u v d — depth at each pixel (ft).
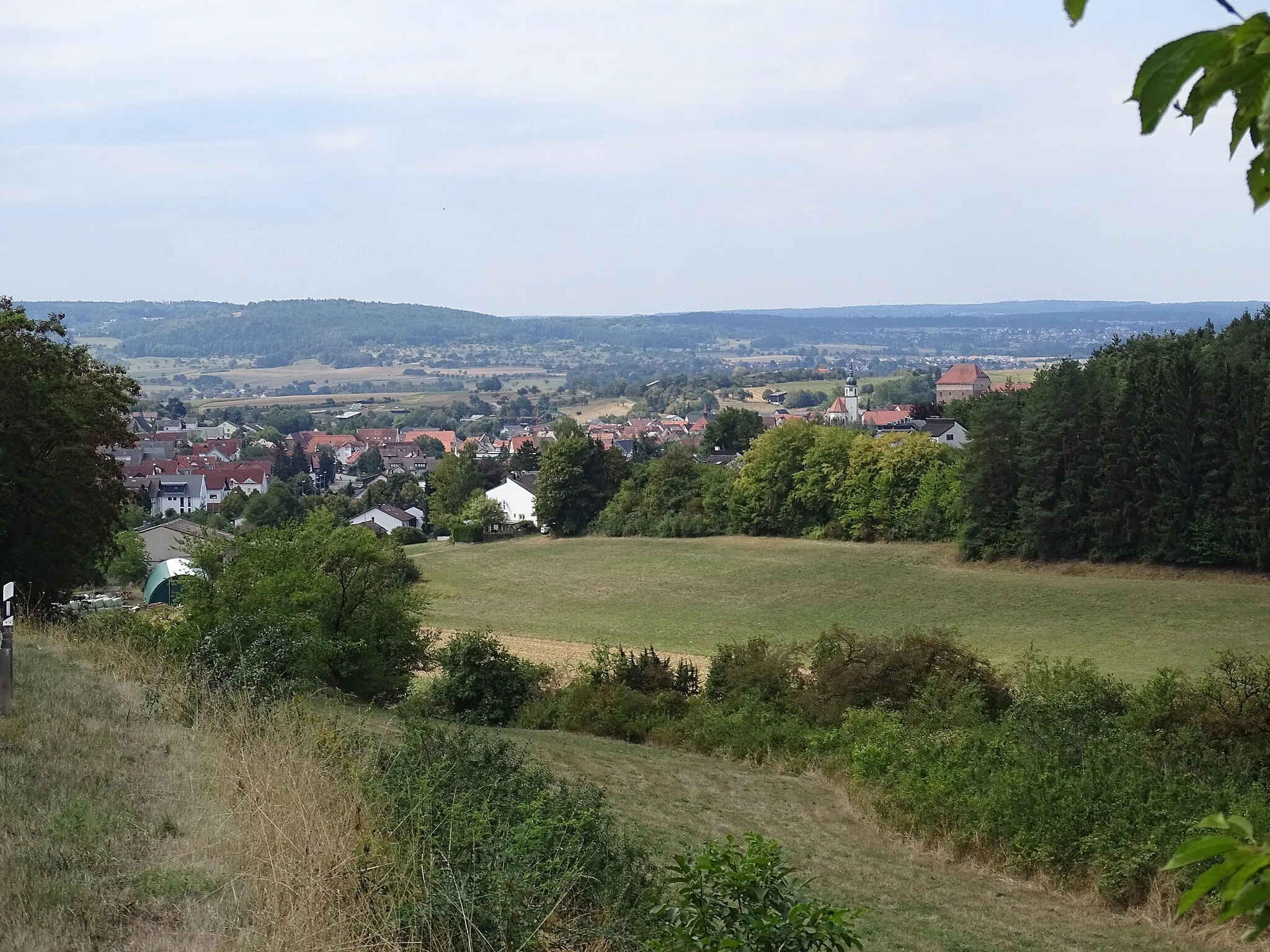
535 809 34.71
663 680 117.80
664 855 49.85
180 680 50.88
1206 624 181.98
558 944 28.22
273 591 88.43
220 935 24.23
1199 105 5.93
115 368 104.78
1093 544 216.74
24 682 50.96
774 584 242.37
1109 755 73.10
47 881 26.40
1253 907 6.70
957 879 59.57
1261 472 195.42
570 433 343.46
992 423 231.30
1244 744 78.79
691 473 317.63
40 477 89.20
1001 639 185.37
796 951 22.48
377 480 516.73
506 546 316.81
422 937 26.40
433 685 109.40
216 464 549.13
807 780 86.17
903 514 262.67
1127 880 55.31
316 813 30.66
